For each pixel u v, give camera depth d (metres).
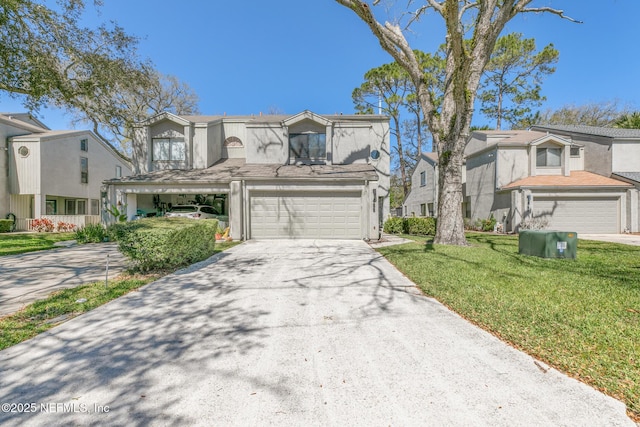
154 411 2.16
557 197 15.05
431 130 10.28
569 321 3.55
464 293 4.72
